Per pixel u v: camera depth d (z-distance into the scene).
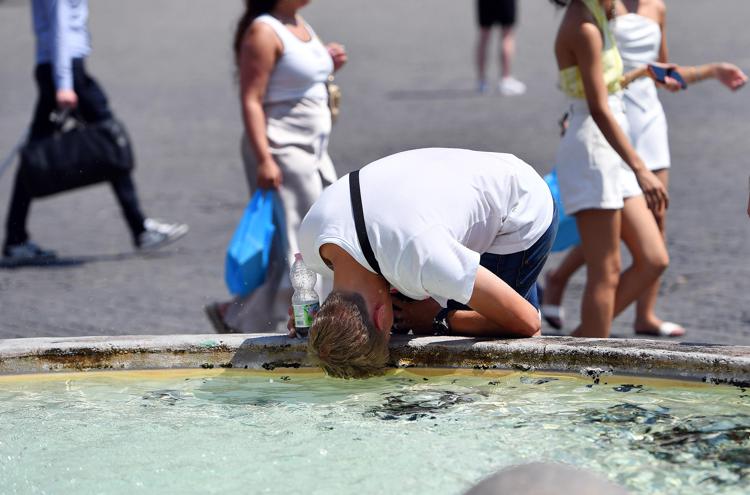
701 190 21.14
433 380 8.96
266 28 12.63
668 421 7.71
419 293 8.38
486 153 9.30
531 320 8.95
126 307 15.57
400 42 49.41
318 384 9.06
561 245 13.64
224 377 9.38
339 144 27.23
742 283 15.52
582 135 11.59
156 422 8.17
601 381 8.66
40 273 17.80
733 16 51.19
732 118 28.62
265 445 7.59
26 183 18.45
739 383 8.27
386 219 8.24
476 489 3.33
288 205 12.79
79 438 7.85
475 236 8.79
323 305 8.48
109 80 40.28
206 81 39.59
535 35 50.66
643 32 12.43
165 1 74.56
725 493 6.55
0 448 7.68
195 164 26.36
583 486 3.27
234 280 12.67
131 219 19.02
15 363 9.56
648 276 11.90
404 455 7.30
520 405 8.21
